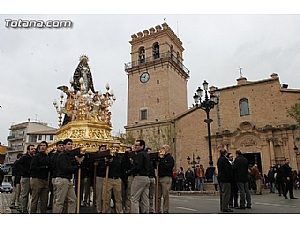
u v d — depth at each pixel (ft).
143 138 135.54
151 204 29.14
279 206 35.78
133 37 157.48
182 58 164.76
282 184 50.93
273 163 102.78
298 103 97.81
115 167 26.91
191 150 122.72
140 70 147.33
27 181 30.50
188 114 127.75
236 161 33.76
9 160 206.80
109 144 38.14
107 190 26.58
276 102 110.52
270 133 106.22
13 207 35.76
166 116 132.26
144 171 24.08
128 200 30.58
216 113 121.39
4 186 99.04
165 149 27.94
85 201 38.47
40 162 27.61
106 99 45.73
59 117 46.11
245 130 111.55
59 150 27.07
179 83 150.10
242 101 118.21
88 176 37.76
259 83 115.75
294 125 102.73
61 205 22.58
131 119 142.82
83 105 41.81
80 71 45.55
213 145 117.70
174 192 65.82
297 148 98.12
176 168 123.95
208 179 67.51
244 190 33.45
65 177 23.15
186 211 31.40
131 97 146.10
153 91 139.85
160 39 147.13
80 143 35.91
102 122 40.11
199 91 69.72
